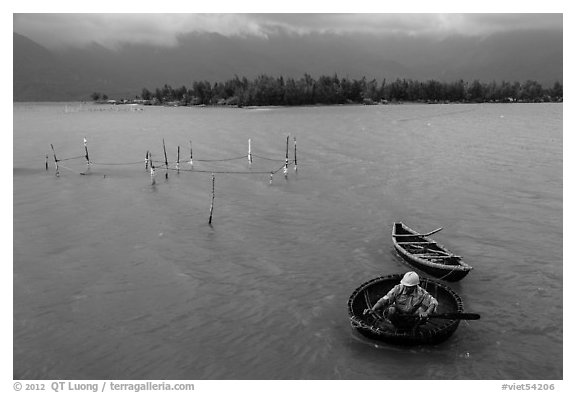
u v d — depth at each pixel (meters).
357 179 32.66
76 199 28.14
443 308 14.59
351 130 64.81
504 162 37.91
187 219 24.17
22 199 28.17
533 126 68.88
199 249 20.05
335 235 21.64
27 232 22.33
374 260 18.78
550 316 14.34
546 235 21.30
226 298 15.73
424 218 23.98
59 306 15.31
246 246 20.34
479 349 12.74
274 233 21.98
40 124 78.88
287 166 36.41
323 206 26.28
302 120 84.44
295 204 26.73
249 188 30.62
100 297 15.91
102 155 43.69
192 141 53.47
